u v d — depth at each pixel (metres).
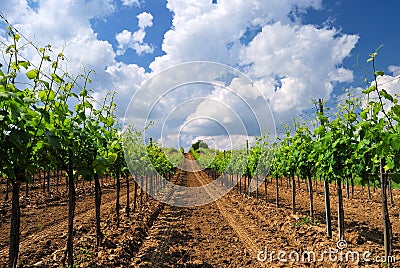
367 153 6.89
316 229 10.18
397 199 17.88
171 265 7.75
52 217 11.82
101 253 7.31
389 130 5.61
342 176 8.31
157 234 10.67
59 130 5.20
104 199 17.34
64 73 5.93
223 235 10.95
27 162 4.48
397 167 5.87
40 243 8.31
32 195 17.08
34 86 4.84
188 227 12.16
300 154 11.04
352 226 11.44
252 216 13.97
